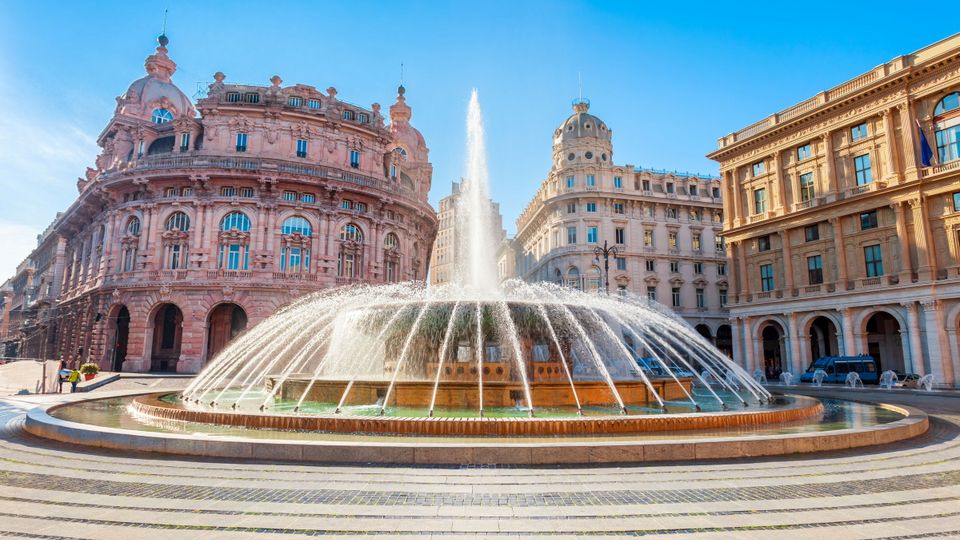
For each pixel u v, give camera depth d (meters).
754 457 9.59
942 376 32.88
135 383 33.56
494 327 17.08
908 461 9.32
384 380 15.89
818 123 41.53
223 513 6.43
